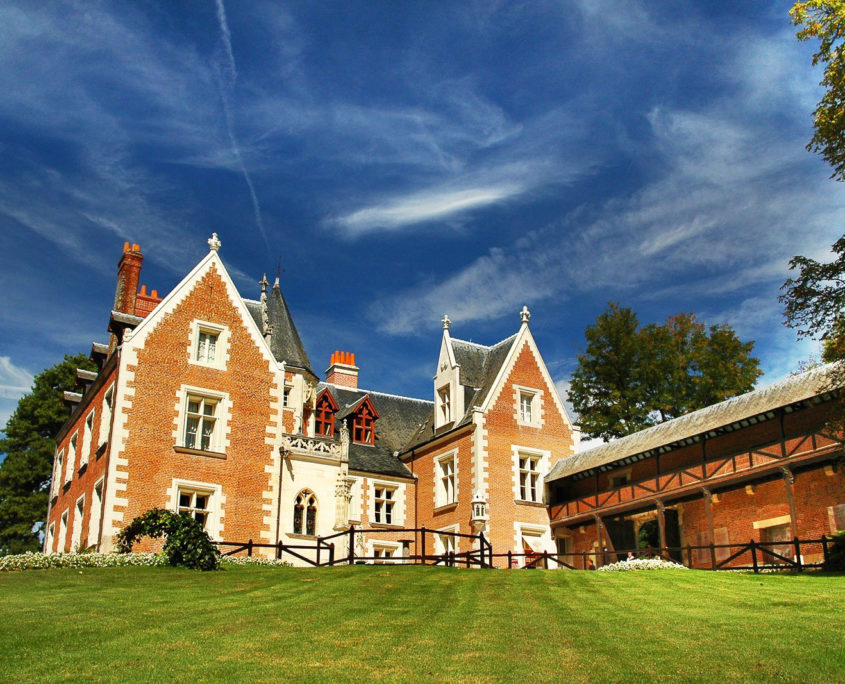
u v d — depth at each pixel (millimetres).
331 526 28359
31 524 41625
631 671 9062
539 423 33281
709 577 18453
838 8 19984
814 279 20328
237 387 26969
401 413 38844
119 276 29594
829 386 21047
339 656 10016
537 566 30906
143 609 13422
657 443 27250
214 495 25469
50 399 44125
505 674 9094
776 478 24641
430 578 18031
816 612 12523
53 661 9695
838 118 19844
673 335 41625
